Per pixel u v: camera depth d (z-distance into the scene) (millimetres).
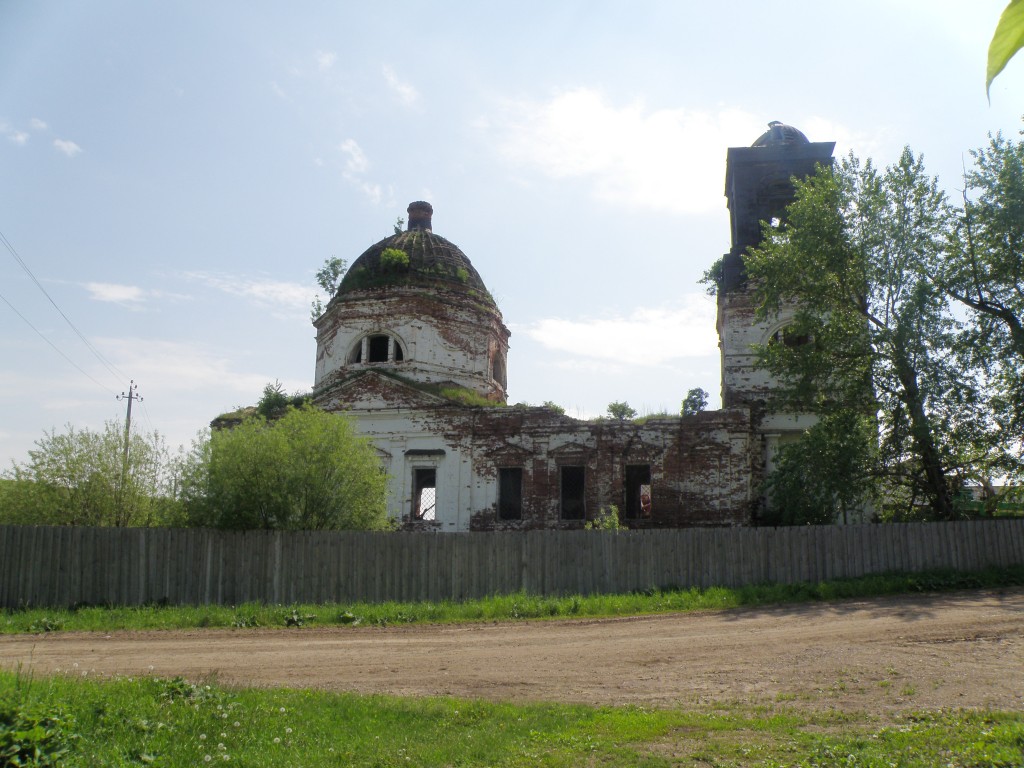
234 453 23000
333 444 23922
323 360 36438
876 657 13258
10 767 7074
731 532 22562
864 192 27719
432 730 9477
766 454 31578
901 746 8406
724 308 33750
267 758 8297
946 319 26562
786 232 30219
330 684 12406
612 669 13281
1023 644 13750
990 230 26734
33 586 21484
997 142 26891
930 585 20641
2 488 23953
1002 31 1800
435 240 37844
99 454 24156
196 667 13727
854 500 26859
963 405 26109
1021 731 8438
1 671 11055
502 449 31609
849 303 28281
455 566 22297
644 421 30438
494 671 13273
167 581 21969
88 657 14734
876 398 27250
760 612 18641
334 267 38625
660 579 22266
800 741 8898
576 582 22266
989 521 22578
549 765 8172
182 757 8219
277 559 22094
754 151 34438
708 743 8883
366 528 24438
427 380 34094
